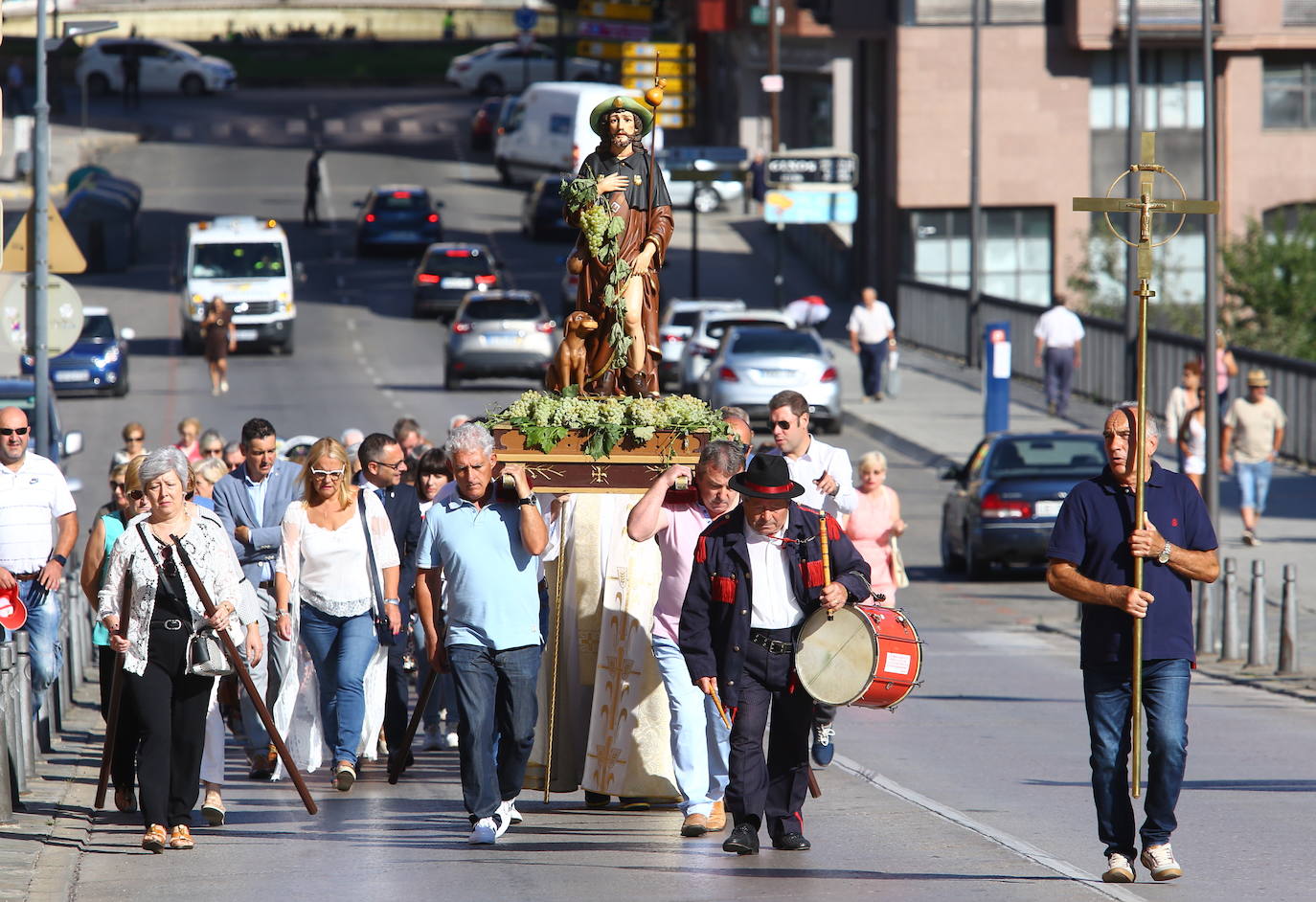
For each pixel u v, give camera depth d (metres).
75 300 56.97
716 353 119.19
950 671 57.47
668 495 32.75
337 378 141.62
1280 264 135.12
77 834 32.81
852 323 128.75
